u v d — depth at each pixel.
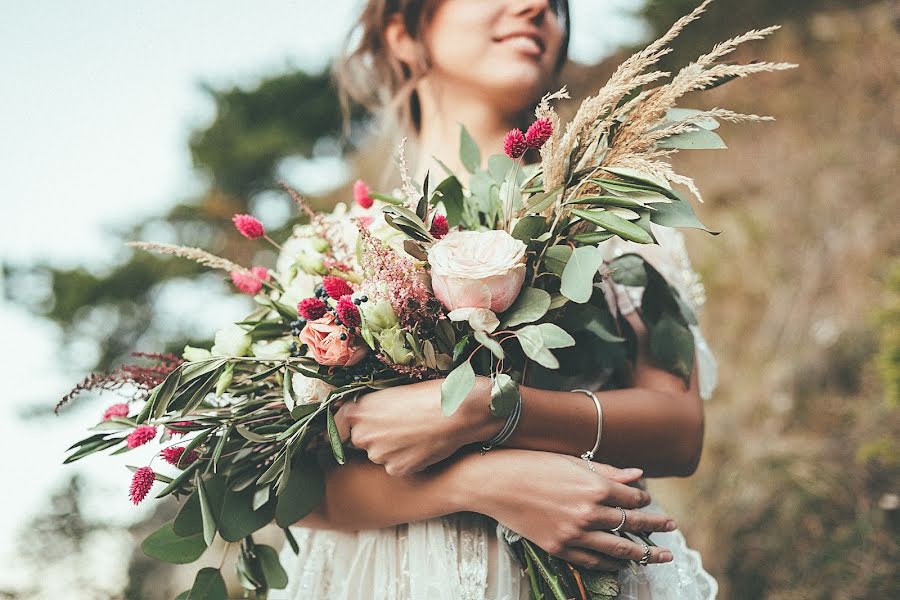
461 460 1.00
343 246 1.07
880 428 2.49
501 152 1.32
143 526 3.65
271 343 1.05
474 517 1.04
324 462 1.11
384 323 0.94
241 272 1.13
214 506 1.04
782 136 3.56
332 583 1.14
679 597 1.04
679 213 0.94
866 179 3.21
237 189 4.64
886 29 3.53
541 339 0.89
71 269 4.31
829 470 2.47
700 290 1.26
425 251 0.97
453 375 0.89
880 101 3.40
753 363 3.07
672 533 1.16
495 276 0.90
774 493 2.55
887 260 2.92
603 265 1.13
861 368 2.74
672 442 1.09
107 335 4.23
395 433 0.97
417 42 1.38
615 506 0.95
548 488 0.94
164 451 1.00
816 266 3.09
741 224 3.41
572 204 0.97
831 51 3.61
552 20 1.31
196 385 1.01
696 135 0.99
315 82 4.77
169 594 3.44
